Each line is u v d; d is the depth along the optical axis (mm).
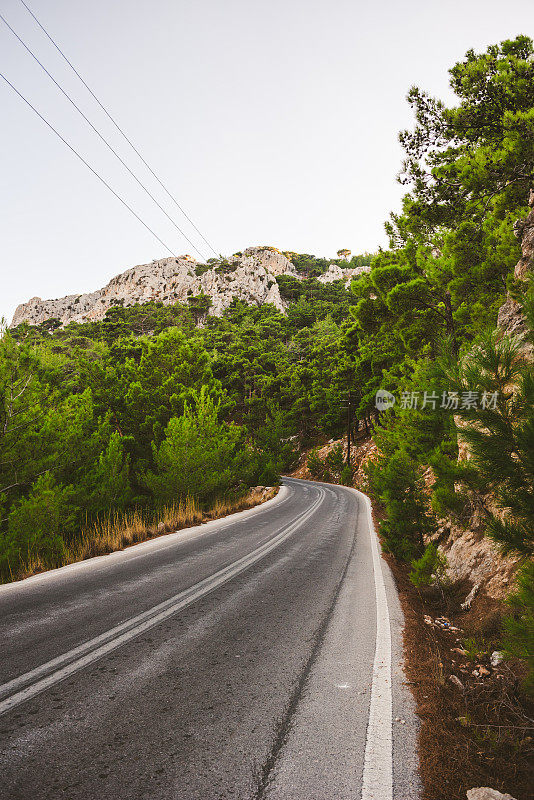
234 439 19672
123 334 102938
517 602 2496
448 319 18547
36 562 6969
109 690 2988
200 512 14453
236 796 2008
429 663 3633
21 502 8961
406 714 2820
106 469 11500
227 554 8312
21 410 10008
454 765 2314
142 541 9625
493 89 11555
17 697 2822
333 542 10383
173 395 18547
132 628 4227
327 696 3027
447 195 14242
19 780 2047
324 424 50562
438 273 17797
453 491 5684
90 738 2420
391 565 7965
